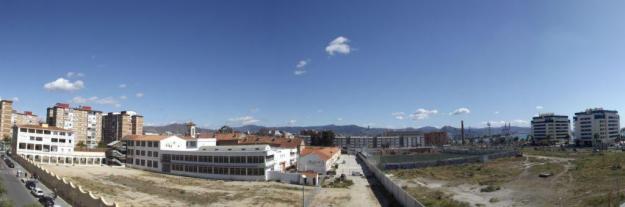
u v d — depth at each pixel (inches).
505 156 6525.6
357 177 4475.9
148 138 5378.9
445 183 3631.9
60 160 5492.1
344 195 3240.7
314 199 3065.9
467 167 5029.5
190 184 3914.9
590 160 4672.7
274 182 4092.0
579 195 2449.6
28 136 5477.4
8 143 6879.9
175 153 4909.0
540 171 3949.3
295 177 4077.3
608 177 3009.4
